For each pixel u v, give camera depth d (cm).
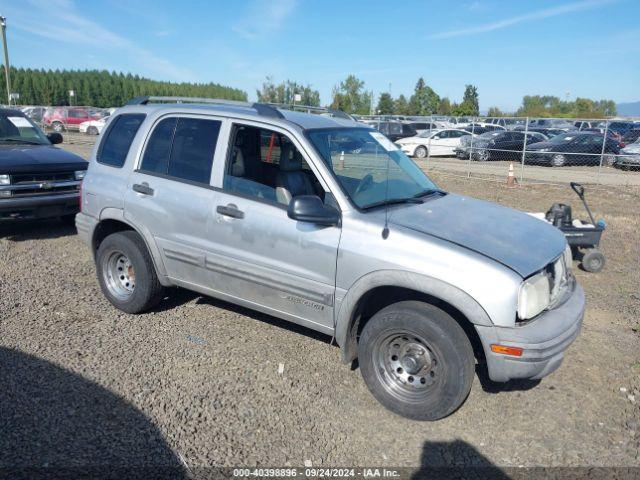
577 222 734
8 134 873
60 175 797
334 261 383
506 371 336
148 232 482
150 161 488
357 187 407
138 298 505
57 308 534
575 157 2183
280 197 418
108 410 366
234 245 432
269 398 389
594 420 378
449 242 355
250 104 460
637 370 447
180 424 354
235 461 323
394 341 370
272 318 525
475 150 2386
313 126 434
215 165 448
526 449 345
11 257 702
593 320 552
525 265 350
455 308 363
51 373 409
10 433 337
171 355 445
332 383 412
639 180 1775
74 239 807
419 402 361
